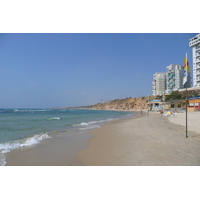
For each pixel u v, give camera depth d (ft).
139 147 25.91
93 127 58.65
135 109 395.75
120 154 22.66
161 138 32.14
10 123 74.02
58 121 86.79
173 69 332.19
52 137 39.11
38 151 26.27
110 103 615.16
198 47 225.76
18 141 34.42
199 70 223.51
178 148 24.27
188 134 35.32
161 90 355.36
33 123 74.59
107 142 31.83
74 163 20.08
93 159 21.22
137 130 45.42
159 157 20.51
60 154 24.34
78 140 35.37
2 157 23.09
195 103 134.10
